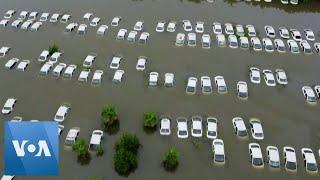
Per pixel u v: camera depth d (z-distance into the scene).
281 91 75.25
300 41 87.00
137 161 62.03
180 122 67.38
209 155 63.12
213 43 86.12
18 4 99.19
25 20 93.00
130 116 69.62
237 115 70.06
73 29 89.94
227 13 97.25
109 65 79.75
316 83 77.06
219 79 75.94
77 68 79.19
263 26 92.50
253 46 84.94
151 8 98.62
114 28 90.38
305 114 70.94
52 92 74.44
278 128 68.12
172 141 65.19
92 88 75.19
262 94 74.38
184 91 74.50
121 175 60.41
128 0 102.06
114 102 72.38
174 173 60.84
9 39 87.31
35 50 84.19
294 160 61.78
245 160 62.56
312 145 65.31
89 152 63.12
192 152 63.59
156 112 70.25
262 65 80.69
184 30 89.69
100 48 84.50
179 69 79.25
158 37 87.75
